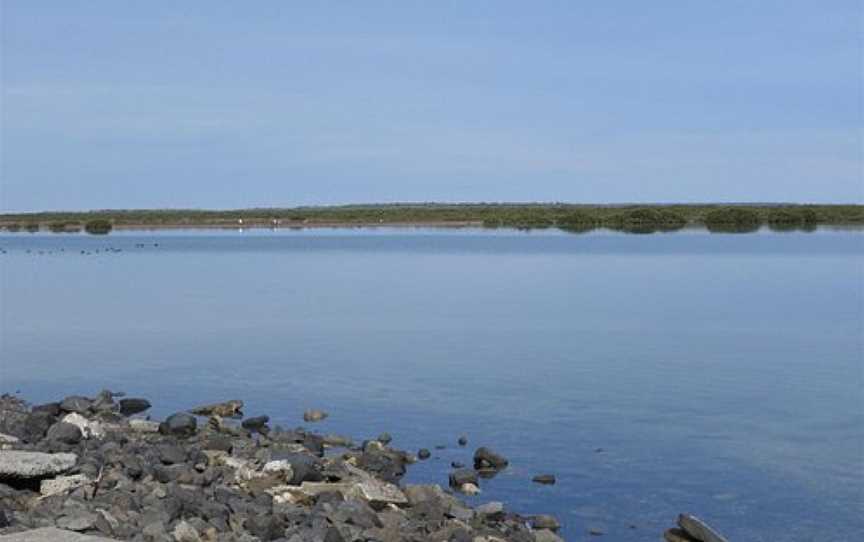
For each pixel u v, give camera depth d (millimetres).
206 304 51969
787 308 47844
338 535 12094
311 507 14094
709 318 43531
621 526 15359
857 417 22969
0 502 12227
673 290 58594
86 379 28844
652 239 134375
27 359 32656
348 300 53938
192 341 36938
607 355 32688
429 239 154875
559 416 23188
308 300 54125
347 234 197750
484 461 18859
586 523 15484
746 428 21922
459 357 32375
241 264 89312
